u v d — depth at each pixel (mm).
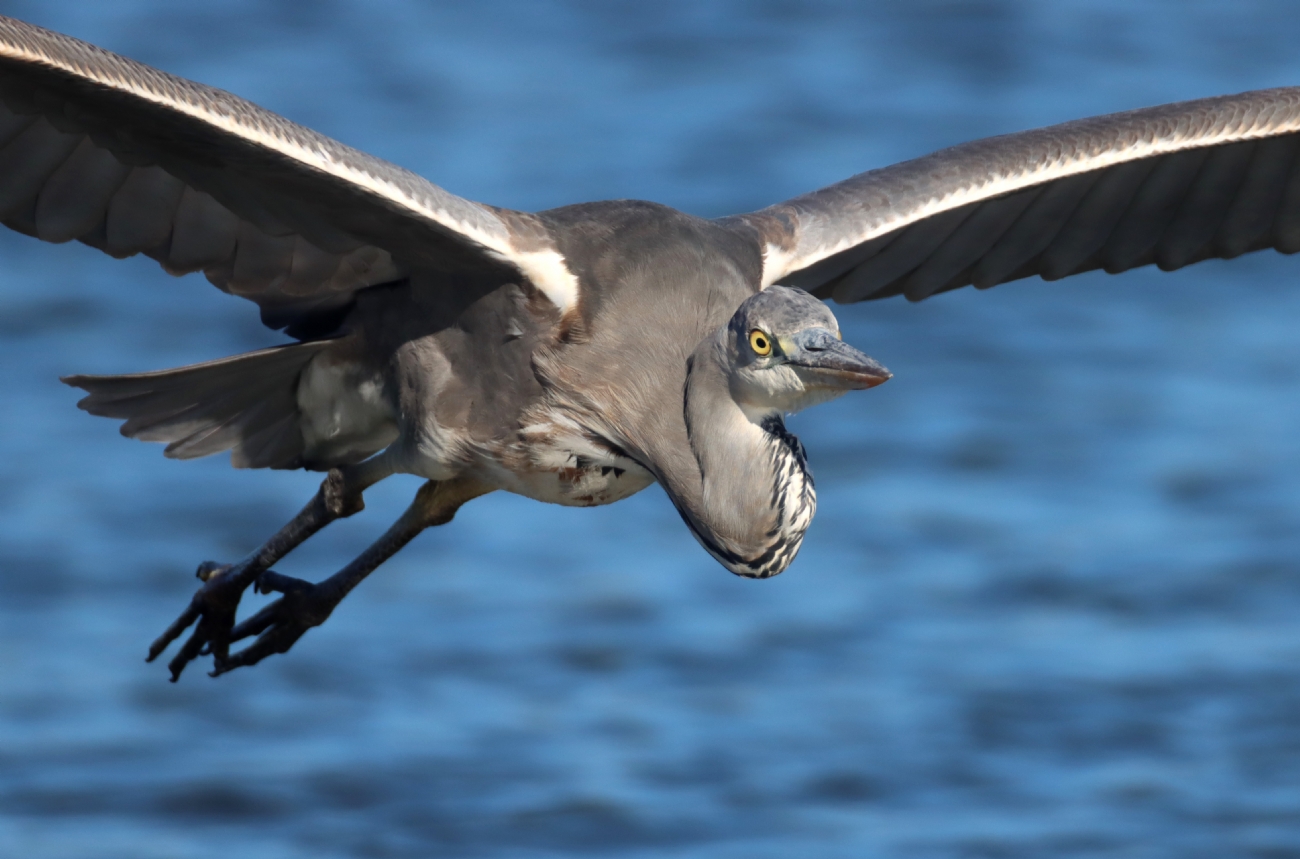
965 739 14477
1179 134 9422
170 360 21391
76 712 15039
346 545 17797
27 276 23953
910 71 31062
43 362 21328
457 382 8484
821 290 9938
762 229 9016
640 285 8312
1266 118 9445
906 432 20594
